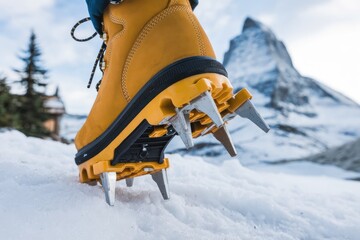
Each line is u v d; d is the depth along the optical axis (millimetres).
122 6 966
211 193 1286
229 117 938
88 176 1025
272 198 1404
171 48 878
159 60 879
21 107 15273
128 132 901
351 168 9633
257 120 894
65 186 1004
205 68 833
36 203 871
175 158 1993
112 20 1005
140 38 934
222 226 1026
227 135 952
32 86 16234
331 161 10438
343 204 1526
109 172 944
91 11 1069
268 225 1169
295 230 1150
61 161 1617
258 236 1027
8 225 760
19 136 2047
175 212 1060
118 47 968
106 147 953
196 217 1054
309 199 1515
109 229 835
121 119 915
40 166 1328
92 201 902
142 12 940
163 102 829
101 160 972
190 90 784
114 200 938
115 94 963
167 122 854
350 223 1238
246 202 1260
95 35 1267
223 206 1245
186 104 803
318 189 2125
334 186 2555
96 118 1014
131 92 929
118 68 958
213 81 827
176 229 904
